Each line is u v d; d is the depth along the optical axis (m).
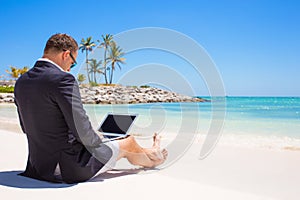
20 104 2.41
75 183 2.51
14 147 4.35
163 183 2.57
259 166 3.43
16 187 2.37
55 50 2.45
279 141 5.93
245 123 10.25
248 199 2.21
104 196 2.19
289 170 3.23
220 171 3.14
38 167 2.54
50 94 2.27
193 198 2.20
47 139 2.42
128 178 2.73
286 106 24.42
